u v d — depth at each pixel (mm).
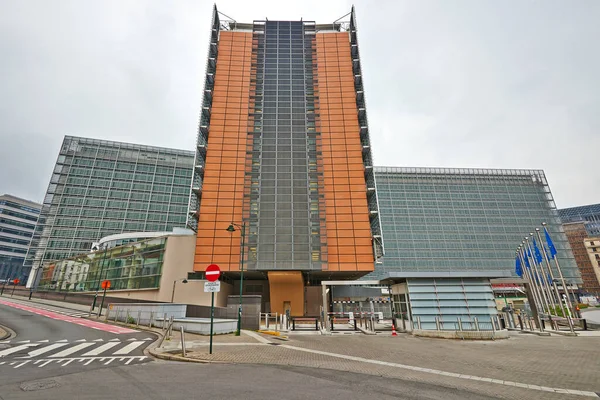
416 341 16797
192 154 108250
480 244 97875
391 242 96812
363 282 24203
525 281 24188
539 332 21672
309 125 56375
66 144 96375
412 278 20656
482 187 107375
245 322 21172
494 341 17125
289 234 47156
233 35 62062
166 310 20266
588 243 121062
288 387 7309
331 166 53094
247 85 58125
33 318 24500
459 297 20062
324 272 48469
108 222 92438
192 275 44719
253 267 45000
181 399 6332
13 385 7258
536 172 111125
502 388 7535
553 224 101500
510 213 103250
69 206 90750
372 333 20828
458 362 10852
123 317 22828
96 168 96625
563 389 7496
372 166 53531
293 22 65188
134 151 102250
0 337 15211
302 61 60750
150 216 96625
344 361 10789
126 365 9570
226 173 51344
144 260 46281
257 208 49281
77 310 35625
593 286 118000
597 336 19906
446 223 100625
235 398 6422
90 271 55125
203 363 10125
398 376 8641
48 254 85188
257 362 10344
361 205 50406
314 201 50688
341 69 60281
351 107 57188
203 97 56406
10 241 122125
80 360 10188
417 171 108875
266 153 52812
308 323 31547
